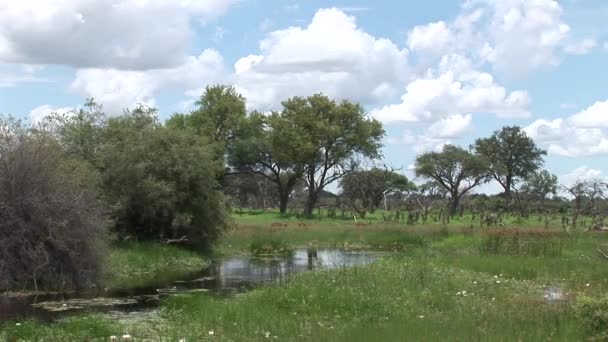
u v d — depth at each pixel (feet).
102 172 107.55
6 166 69.97
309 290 56.75
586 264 82.64
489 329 41.19
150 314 56.24
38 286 70.90
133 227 108.99
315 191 292.40
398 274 67.46
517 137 415.64
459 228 170.40
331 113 289.94
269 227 180.04
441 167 350.84
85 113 114.01
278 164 297.33
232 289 73.00
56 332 46.75
